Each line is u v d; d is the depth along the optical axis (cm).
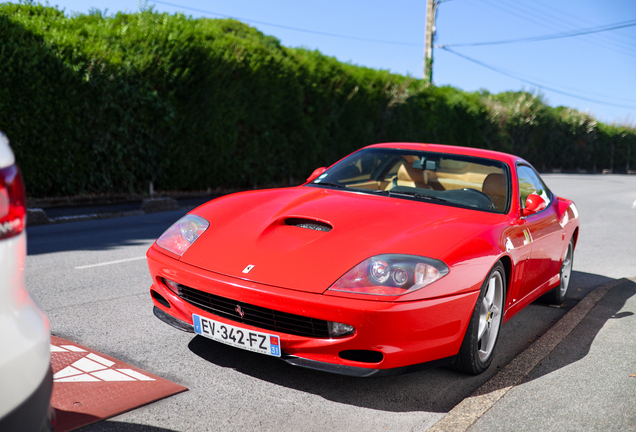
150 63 1170
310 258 271
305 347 261
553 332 381
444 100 2675
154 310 320
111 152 1134
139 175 1220
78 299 418
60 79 1016
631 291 510
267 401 264
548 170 3850
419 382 300
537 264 392
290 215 312
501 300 327
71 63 1037
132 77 1145
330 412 258
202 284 277
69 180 1063
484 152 427
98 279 485
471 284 277
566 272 498
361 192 377
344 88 1845
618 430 244
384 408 266
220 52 1340
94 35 1128
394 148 439
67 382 263
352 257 269
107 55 1092
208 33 1360
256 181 1529
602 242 845
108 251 627
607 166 4531
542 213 416
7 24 953
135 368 289
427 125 2419
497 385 290
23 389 129
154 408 246
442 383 300
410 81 2234
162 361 304
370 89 1955
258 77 1464
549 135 3797
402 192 372
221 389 273
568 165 4041
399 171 413
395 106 2133
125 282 479
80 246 654
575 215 499
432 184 404
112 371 282
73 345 317
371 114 2003
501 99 3647
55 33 1024
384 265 261
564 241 460
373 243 278
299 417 250
